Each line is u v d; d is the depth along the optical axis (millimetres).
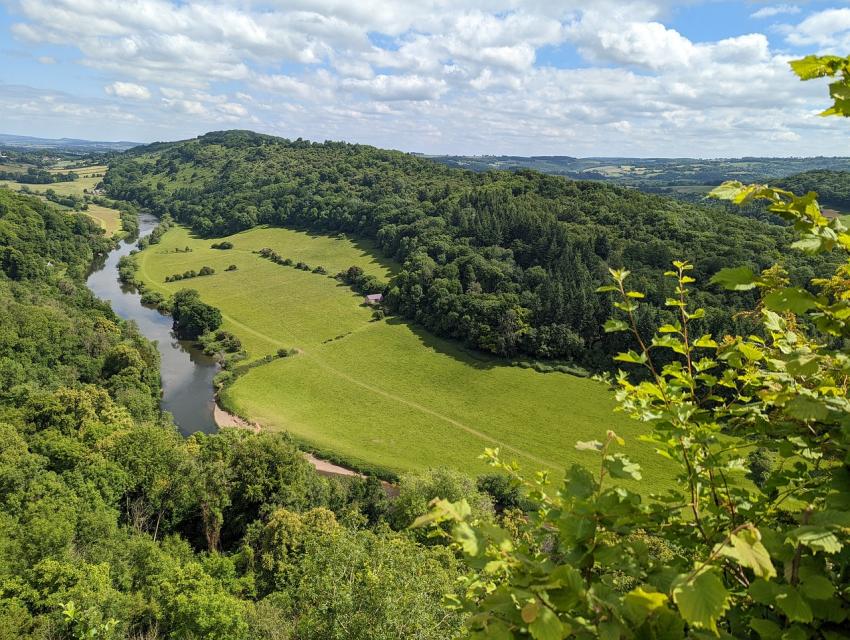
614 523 3434
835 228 3365
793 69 3258
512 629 2609
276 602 24922
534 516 4418
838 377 3855
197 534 37969
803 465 3891
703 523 3904
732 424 4246
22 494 29281
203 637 20625
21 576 21562
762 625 2814
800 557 2893
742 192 3555
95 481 33375
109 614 20391
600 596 2691
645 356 4484
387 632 12031
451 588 13203
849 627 2838
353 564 13516
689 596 2309
